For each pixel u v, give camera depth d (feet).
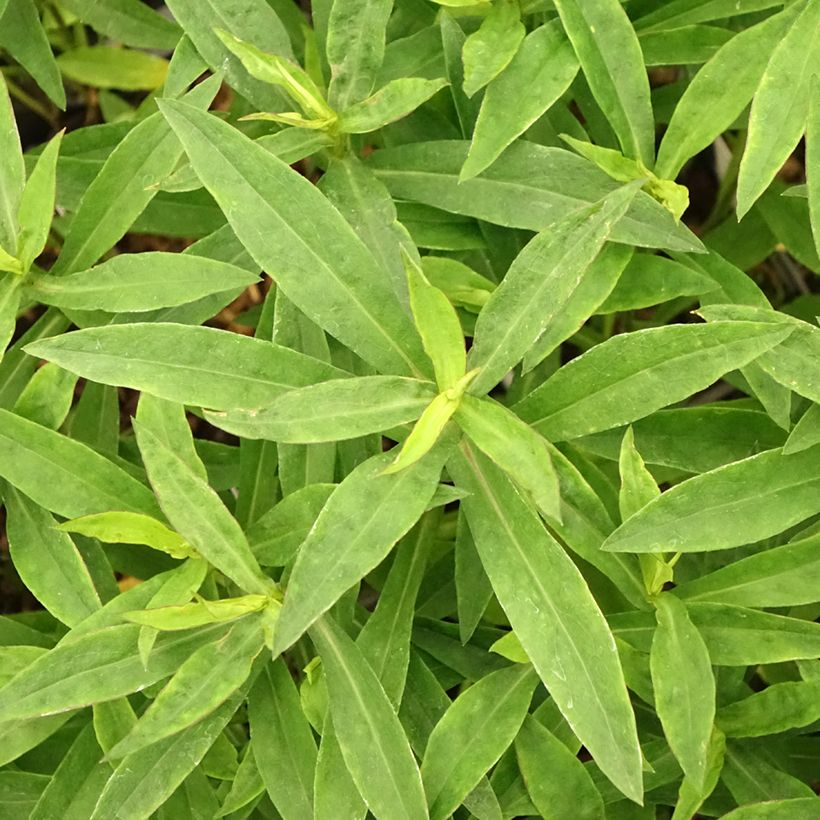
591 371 1.19
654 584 1.22
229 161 1.20
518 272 1.18
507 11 1.33
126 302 1.26
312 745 1.23
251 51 1.27
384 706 1.19
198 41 1.34
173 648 1.22
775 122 1.25
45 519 1.29
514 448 1.14
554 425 1.21
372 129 1.30
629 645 1.25
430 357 1.17
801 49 1.25
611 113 1.32
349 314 1.20
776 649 1.22
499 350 1.18
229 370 1.19
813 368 1.19
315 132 1.32
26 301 1.34
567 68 1.30
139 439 1.19
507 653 1.23
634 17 1.42
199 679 1.19
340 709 1.19
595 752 1.12
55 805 1.25
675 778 1.28
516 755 1.28
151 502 1.27
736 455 1.31
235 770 1.31
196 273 1.26
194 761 1.21
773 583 1.24
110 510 1.26
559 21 1.31
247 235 1.20
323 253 1.20
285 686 1.26
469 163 1.27
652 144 1.33
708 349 1.17
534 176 1.33
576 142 1.31
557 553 1.16
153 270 1.27
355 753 1.18
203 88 1.32
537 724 1.25
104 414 1.46
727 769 1.28
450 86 1.45
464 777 1.20
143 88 1.95
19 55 1.52
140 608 1.23
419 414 1.17
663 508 1.18
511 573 1.17
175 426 1.25
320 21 1.44
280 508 1.24
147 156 1.32
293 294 1.20
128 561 1.43
